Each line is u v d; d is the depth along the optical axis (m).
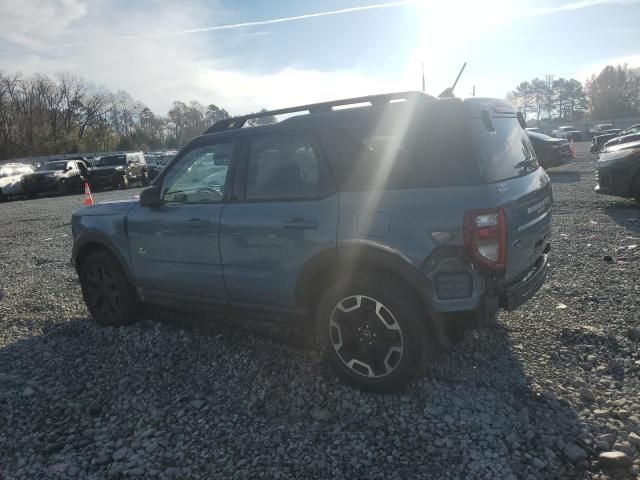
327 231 3.44
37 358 4.36
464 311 3.13
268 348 4.25
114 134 93.81
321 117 3.63
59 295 6.25
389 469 2.71
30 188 23.78
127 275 4.77
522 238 3.40
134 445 3.04
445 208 3.10
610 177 9.61
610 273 5.70
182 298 4.43
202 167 4.22
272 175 3.80
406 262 3.17
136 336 4.68
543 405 3.19
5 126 76.69
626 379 3.48
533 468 2.65
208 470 2.77
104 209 4.94
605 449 2.76
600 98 94.56
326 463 2.77
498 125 3.57
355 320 3.44
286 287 3.71
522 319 4.52
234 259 3.94
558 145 16.64
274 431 3.10
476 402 3.25
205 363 4.07
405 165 3.27
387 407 3.28
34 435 3.20
